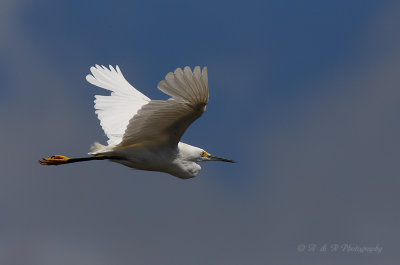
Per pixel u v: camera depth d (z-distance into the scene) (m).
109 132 13.42
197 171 13.93
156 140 12.34
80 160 13.02
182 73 9.68
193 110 10.81
